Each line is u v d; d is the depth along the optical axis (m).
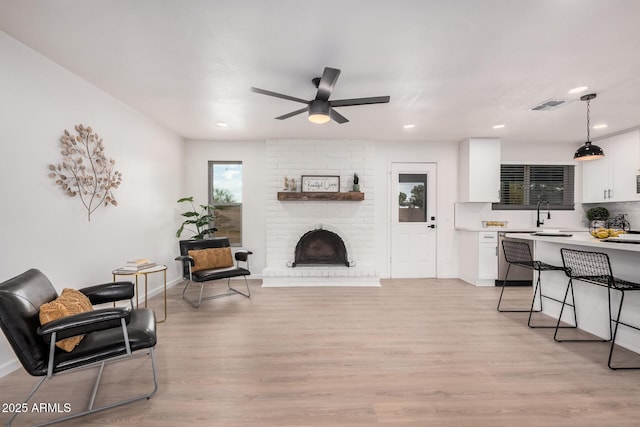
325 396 1.86
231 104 3.39
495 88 2.95
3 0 1.70
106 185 3.07
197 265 3.91
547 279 3.35
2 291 1.52
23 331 1.53
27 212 2.24
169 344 2.59
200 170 5.04
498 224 5.05
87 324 1.57
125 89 2.98
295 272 4.66
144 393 1.89
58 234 2.51
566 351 2.46
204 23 1.93
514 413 1.70
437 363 2.26
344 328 2.95
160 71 2.60
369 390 1.92
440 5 1.75
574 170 5.21
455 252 5.20
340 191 5.01
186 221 4.51
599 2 1.71
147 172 3.87
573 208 5.21
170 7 1.78
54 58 2.39
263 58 2.38
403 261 5.20
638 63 2.45
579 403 1.79
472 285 4.69
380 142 5.15
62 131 2.54
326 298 3.98
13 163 2.14
